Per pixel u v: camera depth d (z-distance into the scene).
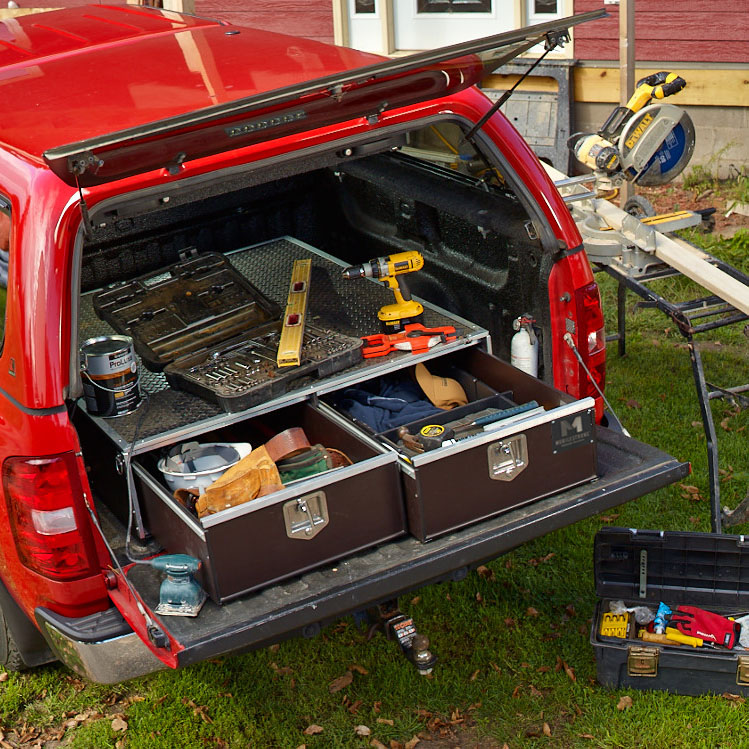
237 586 2.91
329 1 8.94
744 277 4.42
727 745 3.31
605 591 3.80
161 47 4.00
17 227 2.74
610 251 4.66
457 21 8.51
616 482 3.34
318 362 3.54
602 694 3.58
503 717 3.53
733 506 4.53
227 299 4.30
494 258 3.89
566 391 3.77
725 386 5.52
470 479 3.12
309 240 5.25
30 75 3.71
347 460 3.34
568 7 8.05
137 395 3.46
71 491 2.84
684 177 8.30
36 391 2.74
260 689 3.75
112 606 3.03
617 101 8.22
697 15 7.73
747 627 3.53
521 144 3.47
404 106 3.10
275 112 2.75
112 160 2.54
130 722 3.65
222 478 3.11
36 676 3.89
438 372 4.00
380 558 3.08
